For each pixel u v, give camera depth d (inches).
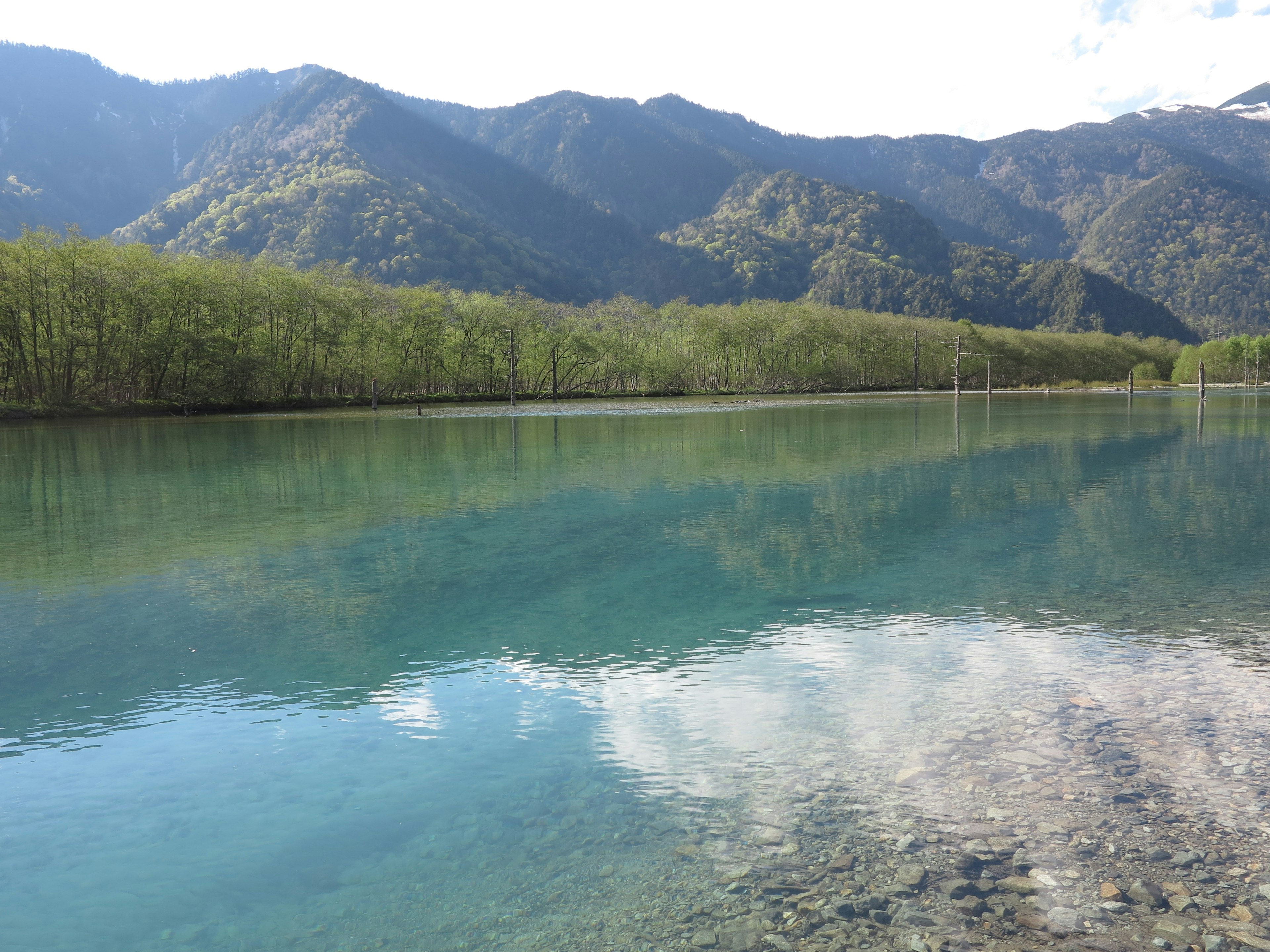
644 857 206.8
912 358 6318.9
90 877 207.6
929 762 254.7
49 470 1218.0
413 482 1040.2
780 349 5733.3
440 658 374.6
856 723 287.6
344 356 3966.5
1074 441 1493.6
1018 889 186.9
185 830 229.0
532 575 539.8
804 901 184.7
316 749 280.1
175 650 392.2
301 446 1635.1
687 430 2022.6
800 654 368.5
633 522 730.8
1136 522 684.1
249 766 268.2
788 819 222.7
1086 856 200.1
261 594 498.0
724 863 202.5
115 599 487.8
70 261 2736.2
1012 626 402.6
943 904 182.1
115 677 356.2
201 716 312.0
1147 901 181.5
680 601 467.5
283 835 224.7
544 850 212.2
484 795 243.8
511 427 2241.6
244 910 191.5
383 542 656.4
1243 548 574.2
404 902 191.9
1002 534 644.7
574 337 4667.8
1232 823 213.9
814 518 731.4
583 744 277.9
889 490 898.1
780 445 1503.4
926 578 509.0
